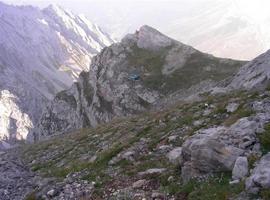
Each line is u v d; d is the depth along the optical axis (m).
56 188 25.58
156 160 25.80
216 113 30.89
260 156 18.75
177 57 105.19
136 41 114.19
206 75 95.75
